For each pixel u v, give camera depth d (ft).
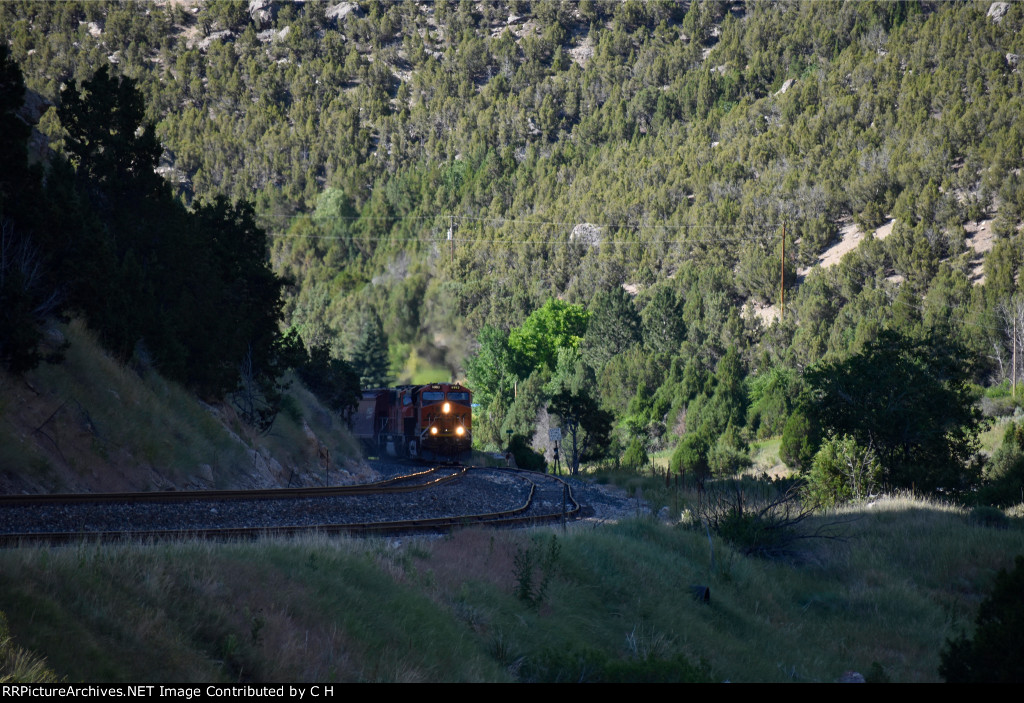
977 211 389.60
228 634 22.33
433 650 26.55
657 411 246.68
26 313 52.16
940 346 104.22
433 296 375.25
